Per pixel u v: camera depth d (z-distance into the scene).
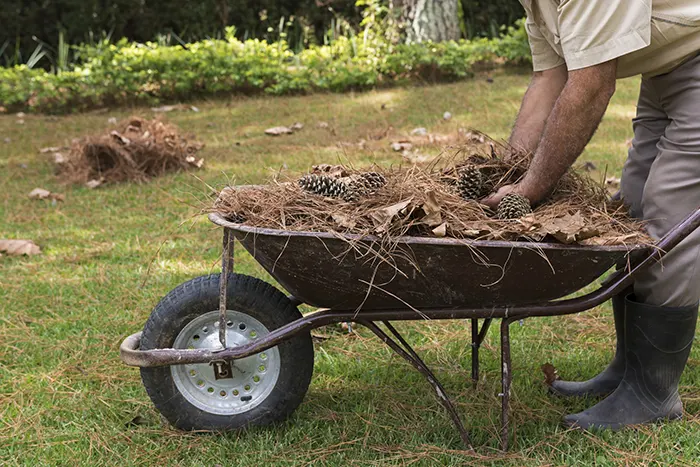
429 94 8.98
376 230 2.30
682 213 2.56
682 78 2.54
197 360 2.56
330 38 12.37
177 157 6.33
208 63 9.91
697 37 2.49
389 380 3.17
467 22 12.42
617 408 2.77
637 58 2.54
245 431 2.75
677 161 2.54
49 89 9.56
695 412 2.88
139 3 11.96
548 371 3.09
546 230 2.29
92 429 2.79
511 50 10.44
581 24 2.35
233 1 12.31
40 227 5.14
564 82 2.87
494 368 3.26
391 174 2.85
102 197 5.77
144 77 9.73
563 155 2.45
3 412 2.91
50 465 2.59
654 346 2.69
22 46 11.80
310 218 2.46
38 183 6.21
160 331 2.66
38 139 7.81
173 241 4.80
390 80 10.05
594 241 2.35
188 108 9.23
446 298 2.48
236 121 8.25
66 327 3.65
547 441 2.67
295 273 2.46
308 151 6.68
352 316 2.53
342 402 3.00
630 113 7.86
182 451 2.66
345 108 8.56
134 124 6.66
